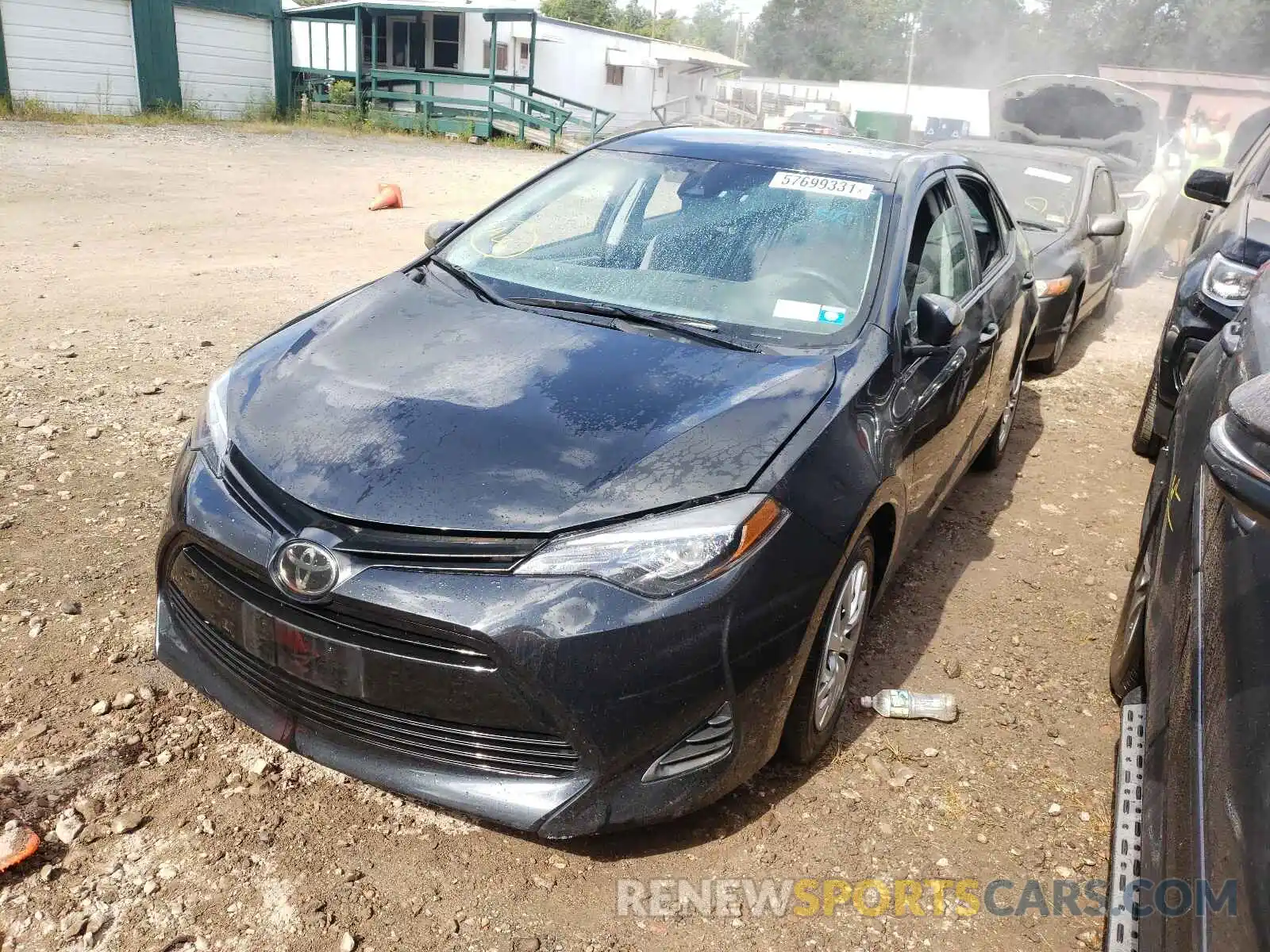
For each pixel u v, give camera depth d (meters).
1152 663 2.30
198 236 9.97
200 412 2.99
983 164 8.30
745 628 2.40
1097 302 8.44
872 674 3.51
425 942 2.31
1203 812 1.60
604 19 58.59
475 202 13.77
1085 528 4.89
